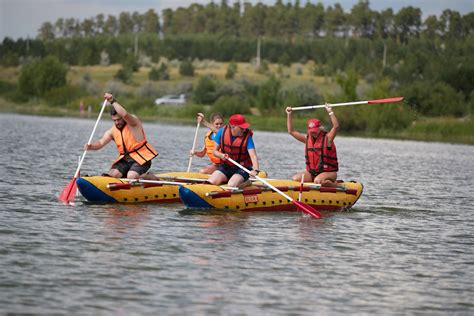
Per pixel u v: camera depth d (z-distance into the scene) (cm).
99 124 7169
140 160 2131
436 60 12156
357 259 1548
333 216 2073
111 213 1933
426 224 2009
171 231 1734
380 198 2523
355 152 5044
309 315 1183
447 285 1382
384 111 8256
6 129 5547
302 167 3578
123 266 1405
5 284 1263
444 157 4906
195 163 3550
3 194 2189
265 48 18888
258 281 1348
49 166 3062
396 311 1223
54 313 1144
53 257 1446
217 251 1554
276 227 1853
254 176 2036
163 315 1152
